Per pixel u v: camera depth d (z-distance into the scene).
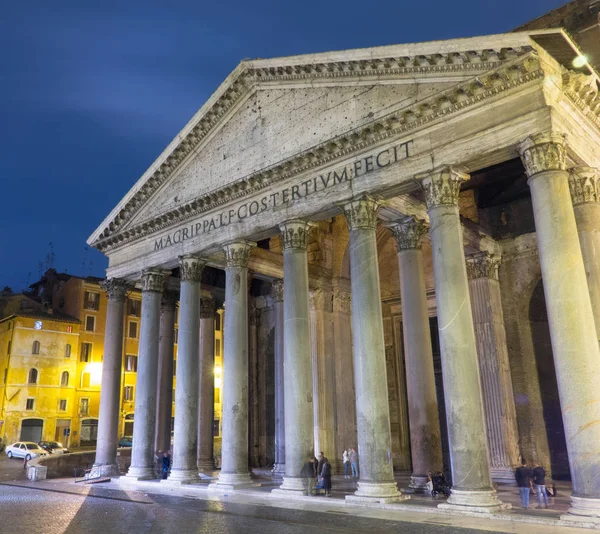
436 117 16.42
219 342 58.56
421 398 18.23
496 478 20.81
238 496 18.22
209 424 28.31
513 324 22.83
